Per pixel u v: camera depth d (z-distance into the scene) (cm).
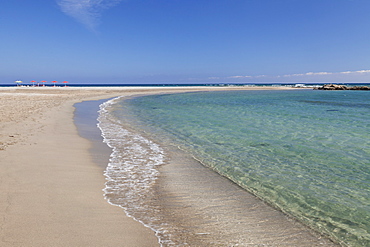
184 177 697
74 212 455
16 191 521
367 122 1664
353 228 455
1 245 338
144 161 831
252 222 469
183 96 4916
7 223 396
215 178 694
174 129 1411
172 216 479
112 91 6000
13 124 1306
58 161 755
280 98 4353
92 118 1795
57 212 448
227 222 465
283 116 1967
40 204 473
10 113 1717
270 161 841
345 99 4112
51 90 5491
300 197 579
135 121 1708
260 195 589
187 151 963
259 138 1176
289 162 830
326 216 497
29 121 1436
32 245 344
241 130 1373
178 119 1802
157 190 603
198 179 684
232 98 4338
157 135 1251
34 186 555
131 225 432
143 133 1299
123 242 376
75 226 407
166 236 406
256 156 896
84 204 493
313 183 659
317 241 414
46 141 995
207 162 832
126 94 5209
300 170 755
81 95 4312
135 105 2934
